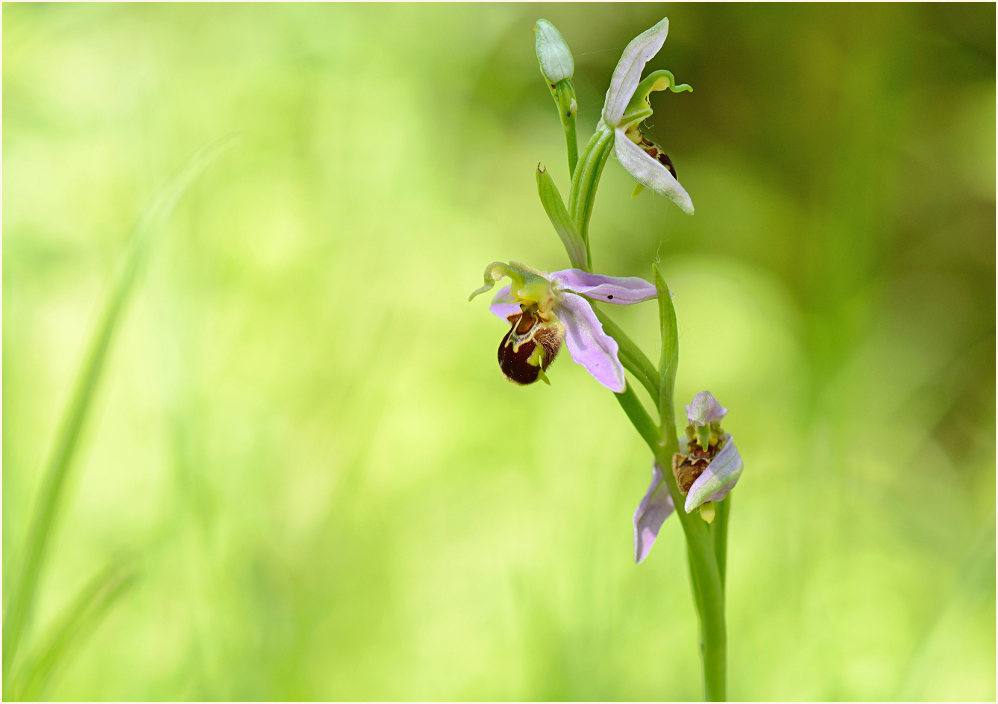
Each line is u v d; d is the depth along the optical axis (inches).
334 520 23.7
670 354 17.2
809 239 42.6
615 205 41.5
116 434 24.2
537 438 31.3
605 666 21.0
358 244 32.2
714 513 17.2
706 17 48.6
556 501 27.4
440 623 24.9
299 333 28.5
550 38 17.3
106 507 23.5
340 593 23.4
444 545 27.1
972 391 42.8
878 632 24.5
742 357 37.4
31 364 24.4
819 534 23.8
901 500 31.1
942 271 44.3
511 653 23.4
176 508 21.1
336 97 35.2
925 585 27.4
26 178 28.3
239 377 26.5
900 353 37.5
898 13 35.8
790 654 22.2
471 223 37.0
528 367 17.7
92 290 27.5
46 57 30.7
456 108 39.2
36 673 18.1
